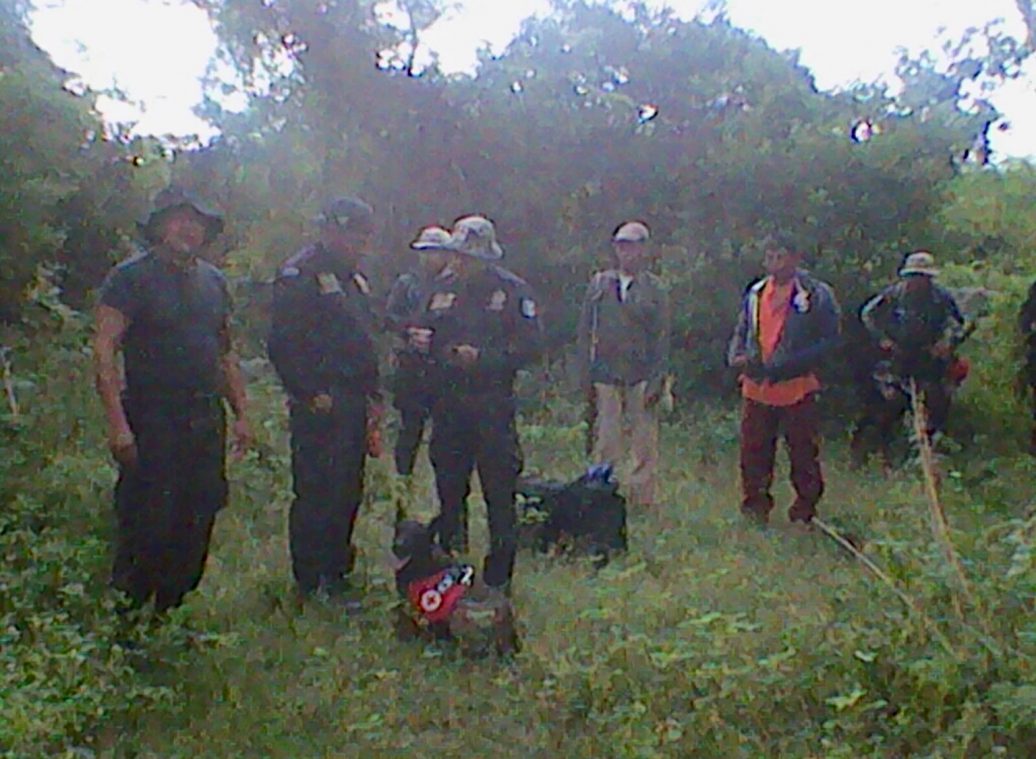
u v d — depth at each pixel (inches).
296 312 237.0
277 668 200.2
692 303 501.7
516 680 197.3
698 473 386.3
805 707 176.7
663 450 416.2
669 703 181.0
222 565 256.4
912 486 346.9
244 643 208.8
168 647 194.9
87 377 386.9
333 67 561.0
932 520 235.5
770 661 183.3
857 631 192.9
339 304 238.5
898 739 166.7
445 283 247.0
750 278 498.3
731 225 507.2
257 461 327.6
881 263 486.3
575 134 552.7
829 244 488.4
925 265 395.5
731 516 323.9
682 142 548.7
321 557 242.7
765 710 175.8
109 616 199.3
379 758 168.6
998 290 482.3
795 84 540.7
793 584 248.2
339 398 239.1
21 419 318.7
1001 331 448.8
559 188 561.0
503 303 239.8
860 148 491.5
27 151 373.1
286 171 575.8
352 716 181.9
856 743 166.7
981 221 677.9
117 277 196.5
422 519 301.7
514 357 238.5
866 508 333.7
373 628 222.1
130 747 168.9
